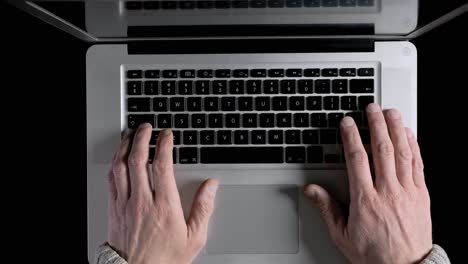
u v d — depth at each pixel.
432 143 0.72
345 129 0.63
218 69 0.65
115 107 0.65
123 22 0.65
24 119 0.73
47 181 0.73
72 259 0.73
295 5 0.63
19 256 0.73
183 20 0.66
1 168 0.73
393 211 0.61
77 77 0.73
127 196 0.64
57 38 0.73
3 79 0.73
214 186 0.64
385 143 0.62
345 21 0.65
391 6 0.63
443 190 0.72
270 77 0.65
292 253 0.65
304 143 0.65
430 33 0.72
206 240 0.65
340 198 0.65
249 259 0.65
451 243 0.71
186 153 0.65
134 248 0.63
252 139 0.65
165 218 0.62
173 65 0.65
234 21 0.66
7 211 0.74
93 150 0.65
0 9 0.73
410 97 0.65
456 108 0.72
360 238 0.62
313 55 0.65
